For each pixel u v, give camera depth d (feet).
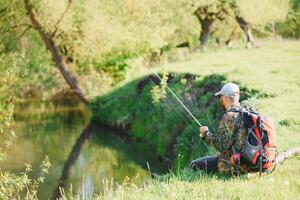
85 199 62.03
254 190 47.73
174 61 191.42
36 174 106.01
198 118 111.65
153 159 119.44
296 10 282.36
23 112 191.42
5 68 83.35
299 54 159.74
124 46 183.42
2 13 173.99
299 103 89.92
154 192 51.67
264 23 229.25
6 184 67.36
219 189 48.44
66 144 137.08
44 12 173.17
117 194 54.70
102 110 173.06
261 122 50.26
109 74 194.39
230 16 233.76
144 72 176.14
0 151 73.51
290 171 53.78
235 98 51.49
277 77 116.57
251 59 153.99
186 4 212.43
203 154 92.58
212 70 136.98
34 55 180.96
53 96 222.07
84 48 181.78
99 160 119.34
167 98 132.57
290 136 69.97
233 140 50.72
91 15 174.29
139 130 144.66
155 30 188.55
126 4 178.19
